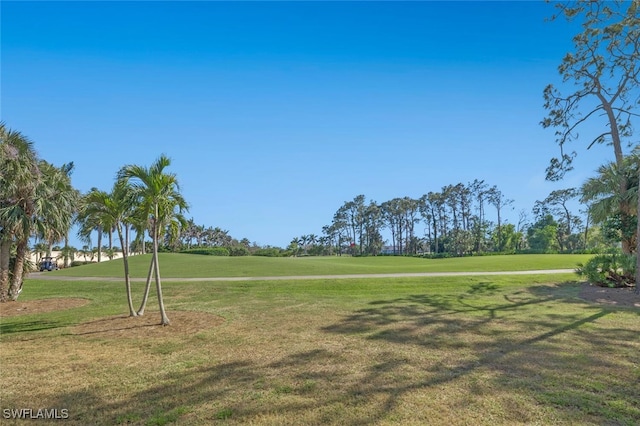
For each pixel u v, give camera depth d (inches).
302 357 247.9
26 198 598.2
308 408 168.7
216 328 344.2
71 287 722.2
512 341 284.5
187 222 417.4
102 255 2388.0
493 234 3093.0
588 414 161.2
